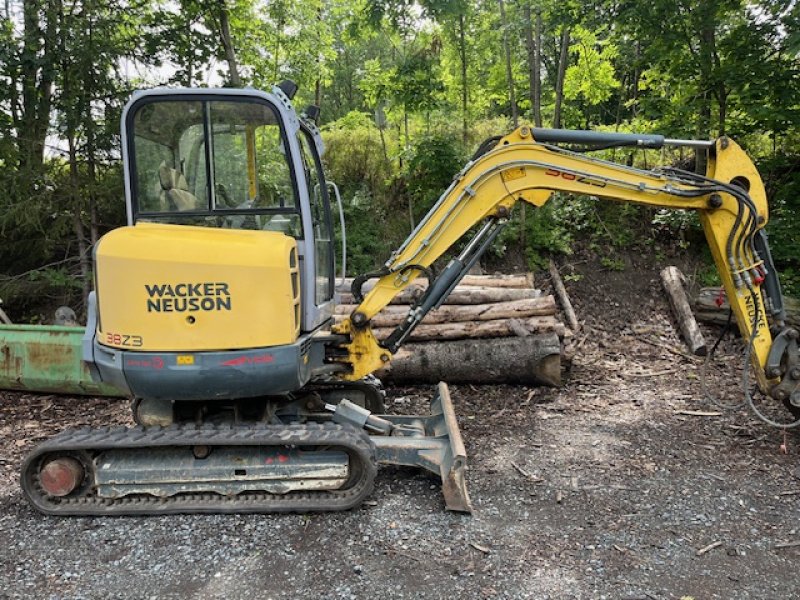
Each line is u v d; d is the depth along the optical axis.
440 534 3.55
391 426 4.59
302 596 2.99
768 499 3.95
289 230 4.12
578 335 8.04
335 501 3.84
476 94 11.51
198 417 4.29
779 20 7.75
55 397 6.31
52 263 8.75
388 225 10.17
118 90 8.42
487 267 9.36
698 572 3.15
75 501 3.89
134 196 4.04
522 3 8.86
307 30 10.20
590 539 3.48
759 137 9.49
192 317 3.78
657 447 4.85
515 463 4.60
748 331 4.57
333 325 4.96
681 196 4.49
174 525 3.70
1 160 8.17
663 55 8.38
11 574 3.20
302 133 4.47
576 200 10.03
